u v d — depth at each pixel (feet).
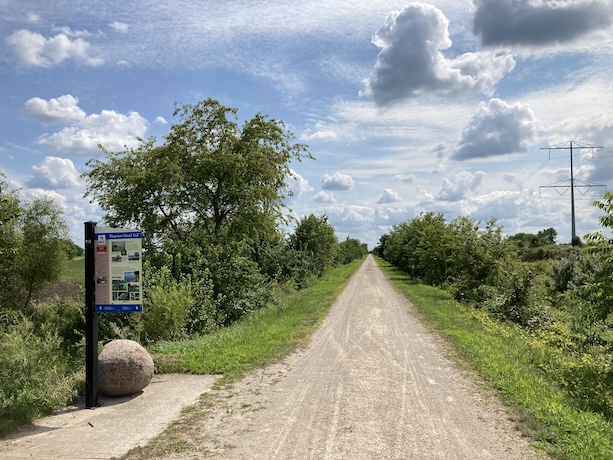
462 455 16.39
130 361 23.82
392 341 38.09
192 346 34.35
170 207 72.43
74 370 30.94
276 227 78.95
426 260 102.83
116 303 23.08
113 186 71.92
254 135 73.31
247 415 20.76
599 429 18.38
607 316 30.17
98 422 20.36
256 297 58.54
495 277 67.97
